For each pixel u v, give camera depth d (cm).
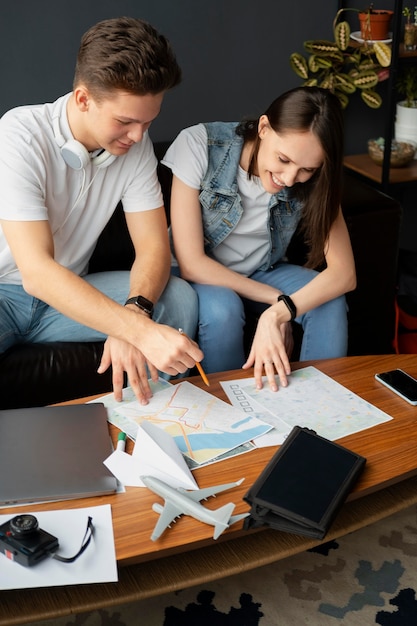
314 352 212
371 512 143
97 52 162
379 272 257
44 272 170
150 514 131
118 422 155
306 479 136
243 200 214
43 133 181
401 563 176
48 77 263
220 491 136
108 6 261
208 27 276
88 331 203
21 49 256
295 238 245
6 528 123
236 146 210
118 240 236
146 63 160
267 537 137
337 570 174
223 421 156
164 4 267
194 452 146
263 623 159
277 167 191
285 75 295
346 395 168
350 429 155
